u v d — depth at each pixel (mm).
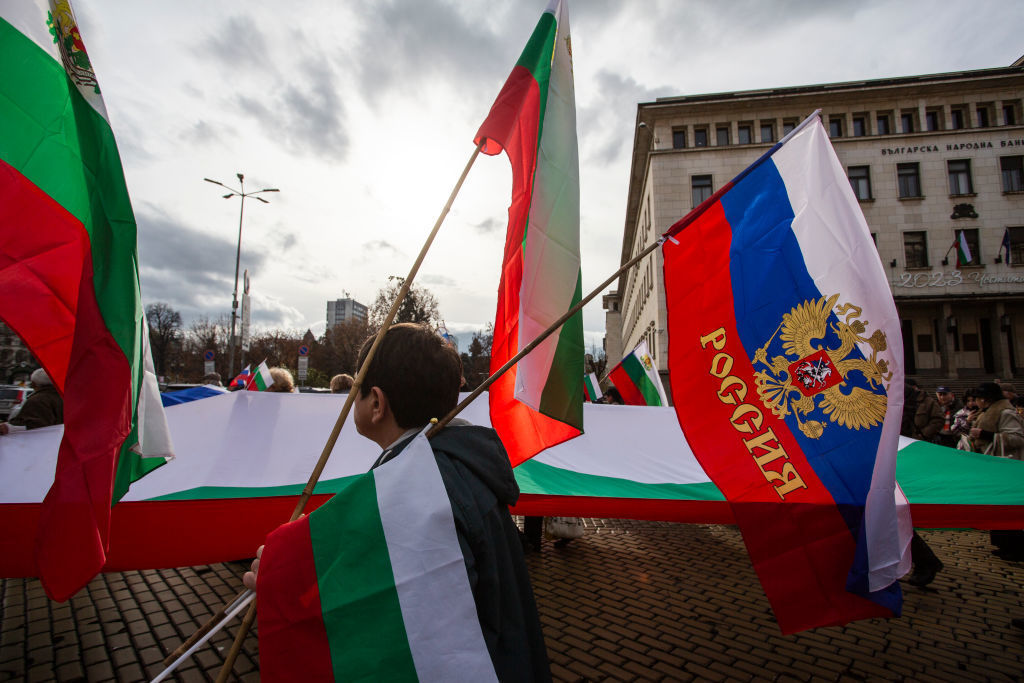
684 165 28406
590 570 5020
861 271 2551
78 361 1758
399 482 1044
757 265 2770
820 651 3453
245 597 1105
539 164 2232
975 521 3504
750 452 2580
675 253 2930
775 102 28406
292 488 3617
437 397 1245
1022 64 29766
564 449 4605
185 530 3361
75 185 1875
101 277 1843
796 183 2779
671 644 3525
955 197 27812
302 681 960
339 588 992
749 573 5004
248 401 4191
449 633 952
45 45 1853
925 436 7785
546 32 2303
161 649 3312
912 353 28281
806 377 2566
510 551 1166
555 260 2219
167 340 57000
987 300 27203
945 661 3342
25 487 3113
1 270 1772
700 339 2803
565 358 2178
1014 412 6418
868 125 28766
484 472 1121
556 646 3467
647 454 4598
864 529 2281
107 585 4340
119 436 1799
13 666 3082
